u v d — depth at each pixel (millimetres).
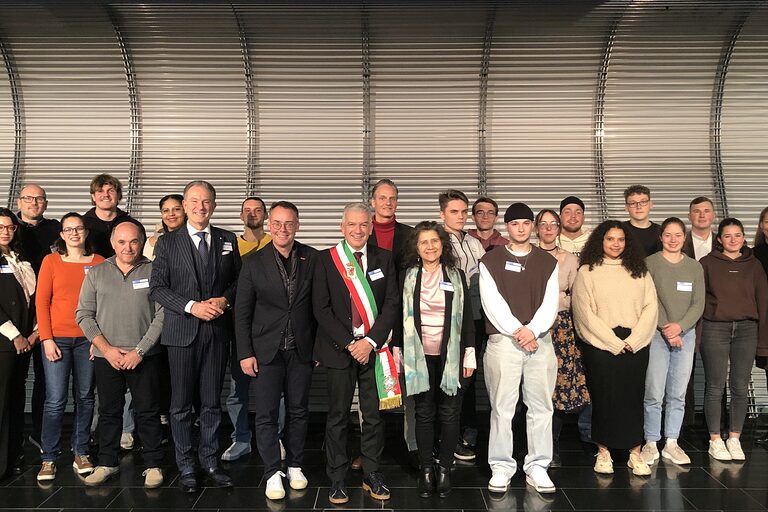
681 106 5812
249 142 5781
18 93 5754
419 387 3693
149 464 4023
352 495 3871
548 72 5727
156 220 5750
